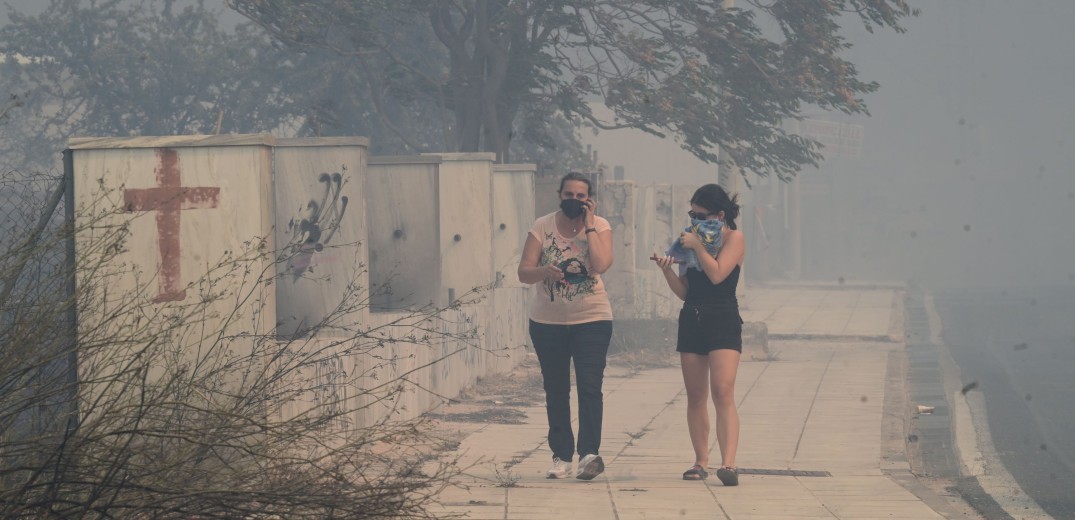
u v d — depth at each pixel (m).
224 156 15.27
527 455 18.22
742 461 18.30
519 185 33.12
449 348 24.62
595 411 15.88
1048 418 24.88
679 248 15.81
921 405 26.81
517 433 20.53
